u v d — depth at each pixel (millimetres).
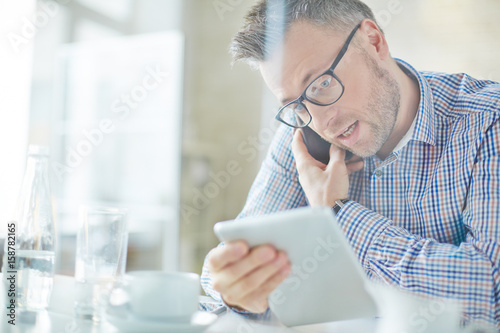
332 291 627
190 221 3527
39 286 696
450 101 1083
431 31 2508
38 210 713
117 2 3355
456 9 2459
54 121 3014
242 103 3510
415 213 1074
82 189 3236
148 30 3518
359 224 907
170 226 3496
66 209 3117
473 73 2467
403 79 1117
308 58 1016
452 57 2490
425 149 1068
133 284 572
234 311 757
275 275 637
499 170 908
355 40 1032
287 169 1203
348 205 939
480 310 782
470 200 933
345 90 1026
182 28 3594
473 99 1032
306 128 1101
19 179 2664
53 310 693
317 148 1097
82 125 3195
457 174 1007
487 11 2408
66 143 3115
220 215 3529
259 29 1046
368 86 1043
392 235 875
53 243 725
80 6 3115
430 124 1042
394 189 1094
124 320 542
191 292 576
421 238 879
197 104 3584
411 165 1076
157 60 3547
